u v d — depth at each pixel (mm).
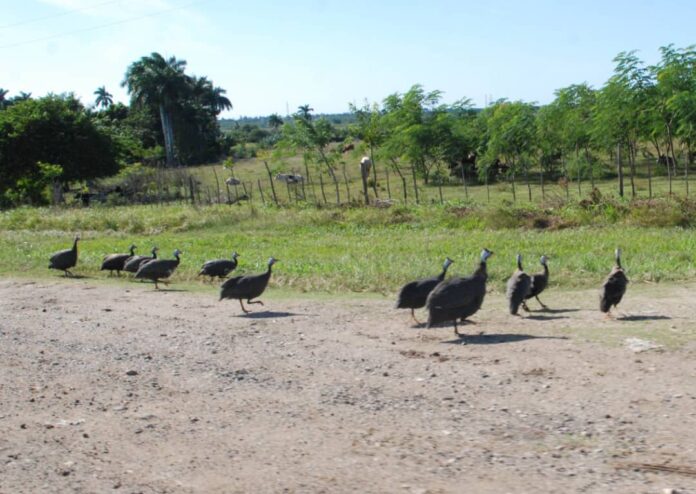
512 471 6793
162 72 81688
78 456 7637
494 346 11195
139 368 11008
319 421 8430
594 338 11305
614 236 22188
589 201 27766
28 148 55094
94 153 57844
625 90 39781
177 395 9648
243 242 26109
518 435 7680
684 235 21781
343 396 9281
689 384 8906
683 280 15914
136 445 7910
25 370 11094
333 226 29562
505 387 9250
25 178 54719
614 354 10352
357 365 10633
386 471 6938
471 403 8758
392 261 19469
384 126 56688
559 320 12828
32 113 56125
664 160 55344
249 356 11414
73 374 10797
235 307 15539
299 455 7445
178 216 33375
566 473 6688
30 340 13078
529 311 13742
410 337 12156
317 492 6555
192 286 18734
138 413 8977
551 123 47906
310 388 9688
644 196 31672
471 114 61688
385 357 10969
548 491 6336
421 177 59938
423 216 29453
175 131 88938
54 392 9930
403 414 8523
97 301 16891
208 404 9227
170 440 8031
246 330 13195
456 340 11750
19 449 7871
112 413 9000
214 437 8070
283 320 13891
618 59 40062
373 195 49344
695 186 42594
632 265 17297
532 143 48656
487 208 29328
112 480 7012
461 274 17000
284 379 10141
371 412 8648
